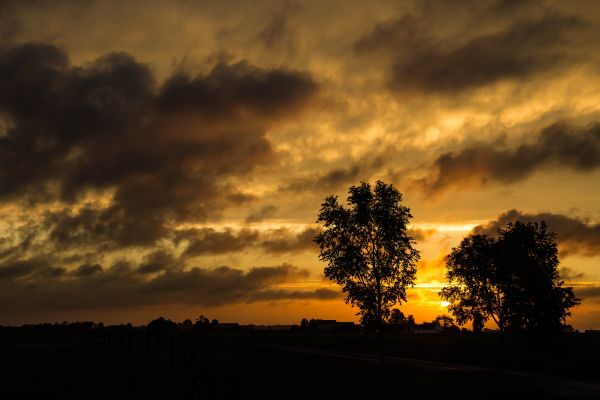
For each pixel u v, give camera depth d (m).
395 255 49.06
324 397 25.55
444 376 36.75
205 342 90.75
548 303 76.00
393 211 49.88
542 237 80.12
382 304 49.00
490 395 27.48
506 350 78.12
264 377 31.70
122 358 31.27
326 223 50.66
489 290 79.50
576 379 34.53
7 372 26.89
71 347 59.34
